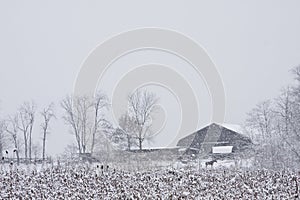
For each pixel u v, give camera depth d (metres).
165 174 30.59
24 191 25.69
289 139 45.12
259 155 44.44
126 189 26.11
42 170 31.67
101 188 26.27
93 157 38.66
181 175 30.05
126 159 37.16
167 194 24.61
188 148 39.88
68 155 40.34
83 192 25.50
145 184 27.41
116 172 31.19
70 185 27.17
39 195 25.02
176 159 38.22
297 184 26.86
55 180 28.38
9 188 26.23
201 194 25.05
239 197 24.58
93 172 31.16
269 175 30.64
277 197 24.47
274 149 44.22
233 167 36.34
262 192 25.58
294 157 43.44
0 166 32.69
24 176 29.08
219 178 29.56
